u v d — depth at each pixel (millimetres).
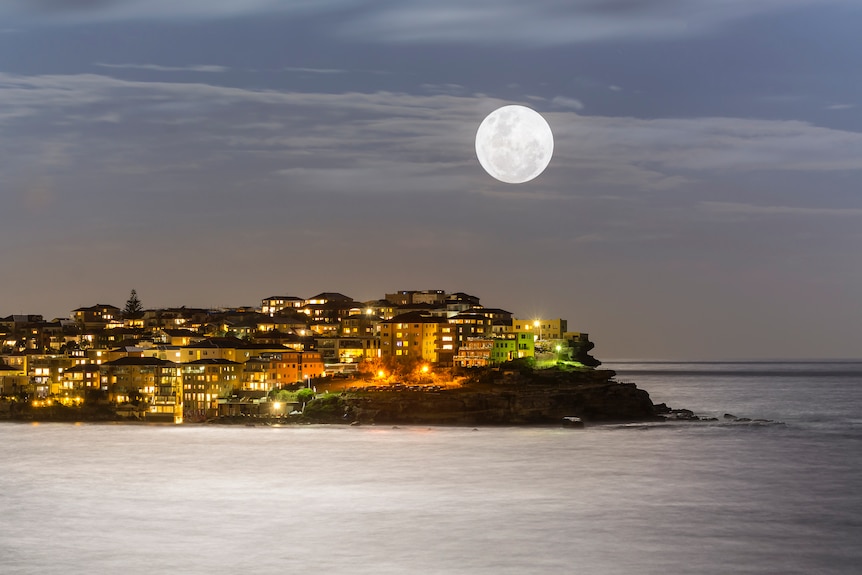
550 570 162250
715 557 169250
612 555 170125
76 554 171625
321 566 164375
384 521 193375
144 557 169500
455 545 176000
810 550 173500
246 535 183375
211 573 161250
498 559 167750
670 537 181375
